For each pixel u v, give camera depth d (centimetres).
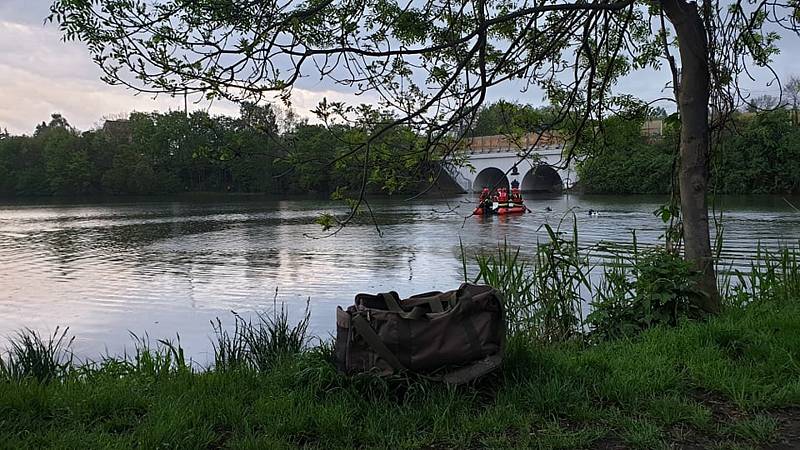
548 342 656
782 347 507
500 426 389
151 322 1229
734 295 796
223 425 406
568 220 3525
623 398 433
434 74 570
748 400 421
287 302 1395
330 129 515
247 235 3106
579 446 368
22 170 9375
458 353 432
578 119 727
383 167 529
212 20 452
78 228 3706
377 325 434
